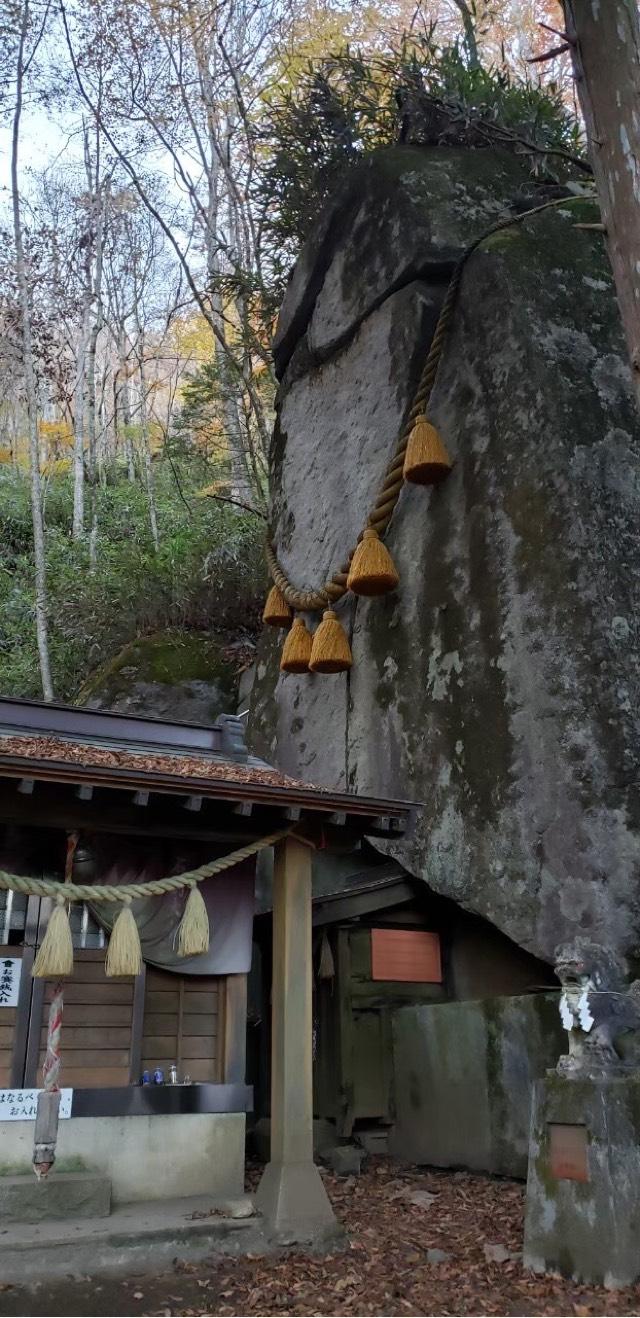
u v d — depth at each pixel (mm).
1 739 6012
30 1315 4168
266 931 9258
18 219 16766
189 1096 5883
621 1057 5117
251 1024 9305
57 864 5945
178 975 6266
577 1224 4672
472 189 10625
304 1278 4758
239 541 14523
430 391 9734
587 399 8430
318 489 11609
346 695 10039
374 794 9156
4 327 21750
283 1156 5516
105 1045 5844
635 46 5520
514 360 8805
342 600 10742
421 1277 4777
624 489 8039
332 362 12016
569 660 7449
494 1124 7000
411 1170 7523
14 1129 5422
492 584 8391
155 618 14758
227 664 13812
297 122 12828
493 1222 5738
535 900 7148
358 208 11609
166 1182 5695
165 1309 4324
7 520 22234
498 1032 7168
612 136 5488
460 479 9156
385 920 8727
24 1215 5012
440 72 11477
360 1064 8242
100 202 21828
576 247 9648
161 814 5938
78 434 20953
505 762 7723
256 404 16312
